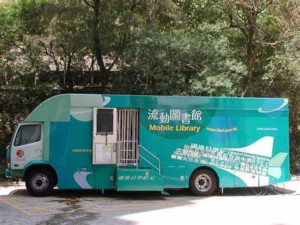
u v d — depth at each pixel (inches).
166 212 394.9
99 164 476.1
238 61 753.0
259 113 510.6
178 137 493.4
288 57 705.0
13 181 592.7
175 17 685.9
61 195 498.0
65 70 704.4
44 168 482.6
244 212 395.5
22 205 426.9
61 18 619.5
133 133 486.6
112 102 482.0
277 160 510.3
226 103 505.0
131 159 483.5
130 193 520.1
